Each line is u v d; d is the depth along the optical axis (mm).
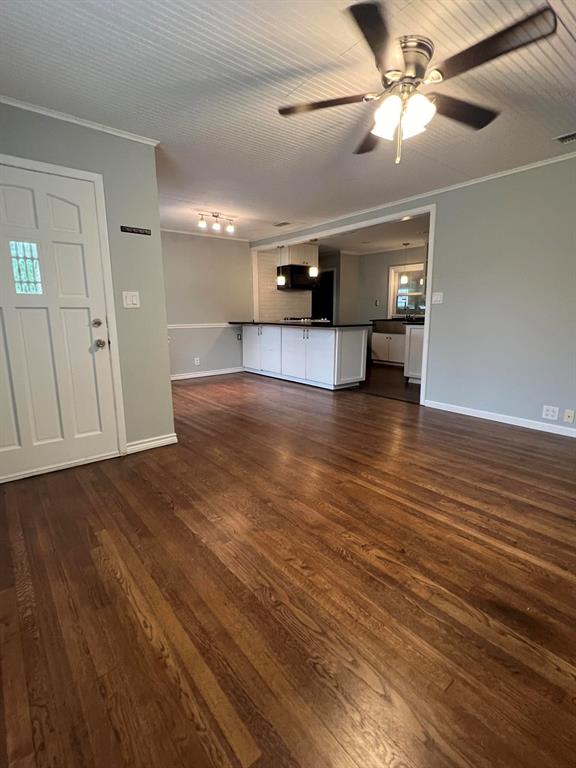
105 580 1594
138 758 961
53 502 2238
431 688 1140
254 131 2725
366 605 1462
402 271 8164
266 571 1646
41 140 2393
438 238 4086
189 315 6336
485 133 2740
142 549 1798
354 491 2361
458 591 1534
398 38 1751
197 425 3746
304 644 1292
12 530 1958
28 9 1586
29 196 2385
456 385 4133
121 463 2814
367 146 2414
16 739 1005
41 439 2604
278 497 2289
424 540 1865
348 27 1729
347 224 5145
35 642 1297
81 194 2570
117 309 2812
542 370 3465
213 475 2602
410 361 5848
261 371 6621
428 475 2590
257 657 1242
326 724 1039
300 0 1569
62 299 2578
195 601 1479
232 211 4906
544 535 1907
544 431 3504
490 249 3676
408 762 949
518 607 1453
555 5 1586
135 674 1184
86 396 2752
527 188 3367
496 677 1174
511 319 3609
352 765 943
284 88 2215
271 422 3844
